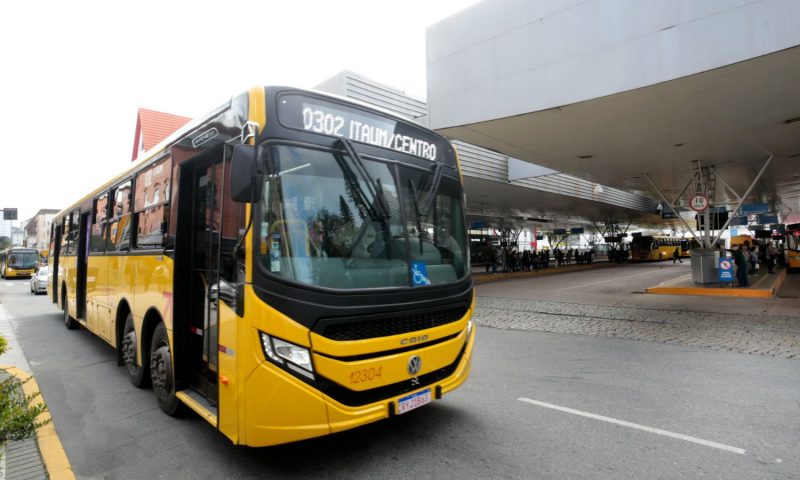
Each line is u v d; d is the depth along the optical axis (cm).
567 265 4131
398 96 1691
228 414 347
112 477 374
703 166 1812
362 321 349
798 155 1636
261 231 332
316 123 373
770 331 934
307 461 392
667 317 1138
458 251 462
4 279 3894
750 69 875
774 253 2491
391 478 361
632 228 6850
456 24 1245
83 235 919
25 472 372
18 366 729
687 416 491
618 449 411
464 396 562
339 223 365
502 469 374
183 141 477
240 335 334
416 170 436
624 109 1109
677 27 907
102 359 777
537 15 1097
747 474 365
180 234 473
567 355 782
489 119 1187
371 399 353
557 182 2614
